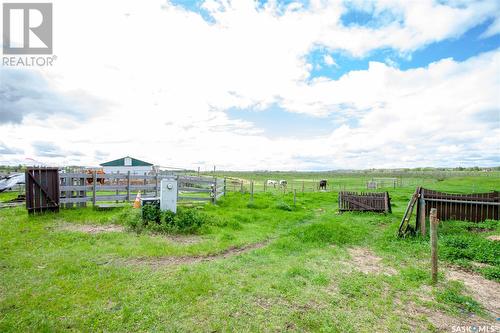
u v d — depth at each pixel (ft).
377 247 30.73
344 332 13.99
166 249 26.43
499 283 21.01
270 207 58.29
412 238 33.83
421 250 28.89
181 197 52.65
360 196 56.70
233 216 45.50
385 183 178.91
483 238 30.12
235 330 13.75
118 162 140.56
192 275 20.26
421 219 35.17
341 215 53.26
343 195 57.93
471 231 35.83
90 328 13.38
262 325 14.26
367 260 26.30
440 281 20.99
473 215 40.06
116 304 15.75
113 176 46.96
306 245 30.86
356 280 20.63
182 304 15.98
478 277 22.16
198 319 14.60
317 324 14.57
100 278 19.06
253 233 36.35
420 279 21.16
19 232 29.99
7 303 15.16
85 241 27.94
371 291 18.93
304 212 55.77
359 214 54.08
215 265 22.99
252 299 17.10
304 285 19.57
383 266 24.56
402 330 14.39
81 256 23.49
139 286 18.08
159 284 18.44
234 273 21.34
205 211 46.52
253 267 23.03
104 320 14.07
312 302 17.06
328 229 35.12
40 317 13.98
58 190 41.68
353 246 31.27
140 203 39.40
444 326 14.92
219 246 28.58
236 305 16.22
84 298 16.20
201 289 17.89
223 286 18.69
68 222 36.35
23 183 81.20
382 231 39.14
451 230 35.58
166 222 34.86
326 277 21.20
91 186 45.29
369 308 16.52
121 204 46.47
